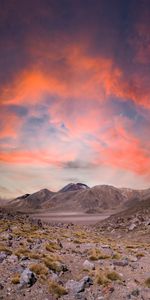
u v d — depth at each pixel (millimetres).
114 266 24484
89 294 17516
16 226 52000
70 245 35781
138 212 112750
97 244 38875
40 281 18234
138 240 67062
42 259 23266
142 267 25281
